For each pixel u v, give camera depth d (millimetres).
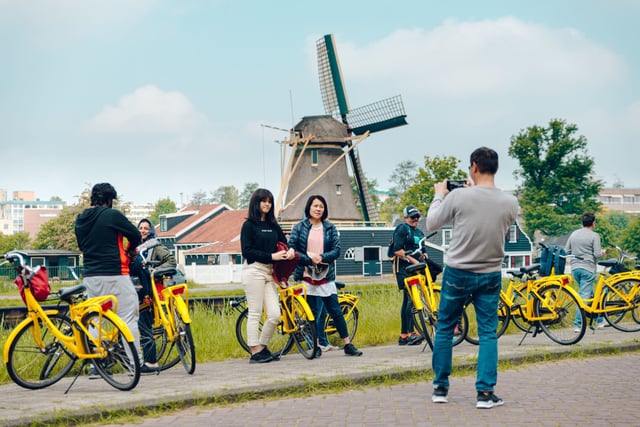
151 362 7957
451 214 5996
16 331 6949
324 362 8320
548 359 8250
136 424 5512
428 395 6375
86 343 6840
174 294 7855
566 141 78000
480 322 5961
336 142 46562
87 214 7352
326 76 48000
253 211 8703
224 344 9773
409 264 9922
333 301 9188
